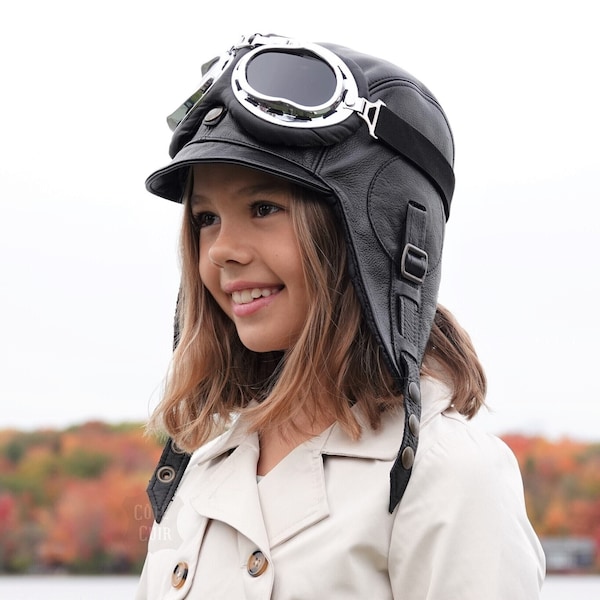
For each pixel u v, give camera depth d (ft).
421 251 4.44
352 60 4.60
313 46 4.51
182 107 4.81
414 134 4.58
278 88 4.39
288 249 4.40
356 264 4.27
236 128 4.41
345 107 4.40
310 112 4.32
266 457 4.72
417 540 4.08
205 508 4.59
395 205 4.43
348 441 4.43
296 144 4.30
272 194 4.42
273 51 4.52
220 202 4.52
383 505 4.17
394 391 4.48
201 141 4.47
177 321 5.33
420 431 4.28
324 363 4.43
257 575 4.24
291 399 4.41
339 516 4.23
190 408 5.17
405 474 4.09
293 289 4.45
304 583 4.13
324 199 4.41
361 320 4.51
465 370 4.71
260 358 5.17
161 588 4.68
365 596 4.11
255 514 4.38
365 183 4.37
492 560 3.96
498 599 3.90
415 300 4.43
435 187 4.74
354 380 4.49
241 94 4.41
